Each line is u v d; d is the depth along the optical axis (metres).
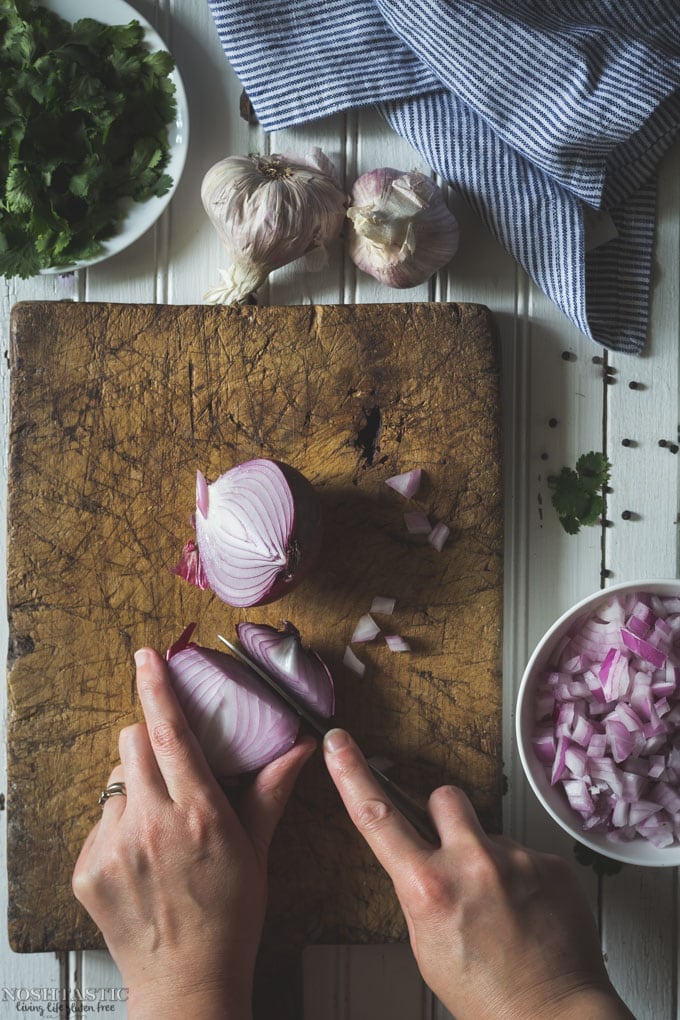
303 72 0.75
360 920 0.74
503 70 0.73
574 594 0.77
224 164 0.73
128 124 0.75
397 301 0.77
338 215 0.74
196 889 0.68
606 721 0.73
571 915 0.67
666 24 0.75
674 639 0.73
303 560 0.71
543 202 0.75
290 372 0.75
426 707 0.74
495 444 0.75
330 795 0.74
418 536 0.75
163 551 0.74
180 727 0.69
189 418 0.75
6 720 0.76
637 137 0.76
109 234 0.75
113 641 0.74
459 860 0.67
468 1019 0.65
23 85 0.73
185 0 0.77
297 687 0.72
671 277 0.78
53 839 0.73
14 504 0.74
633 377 0.78
